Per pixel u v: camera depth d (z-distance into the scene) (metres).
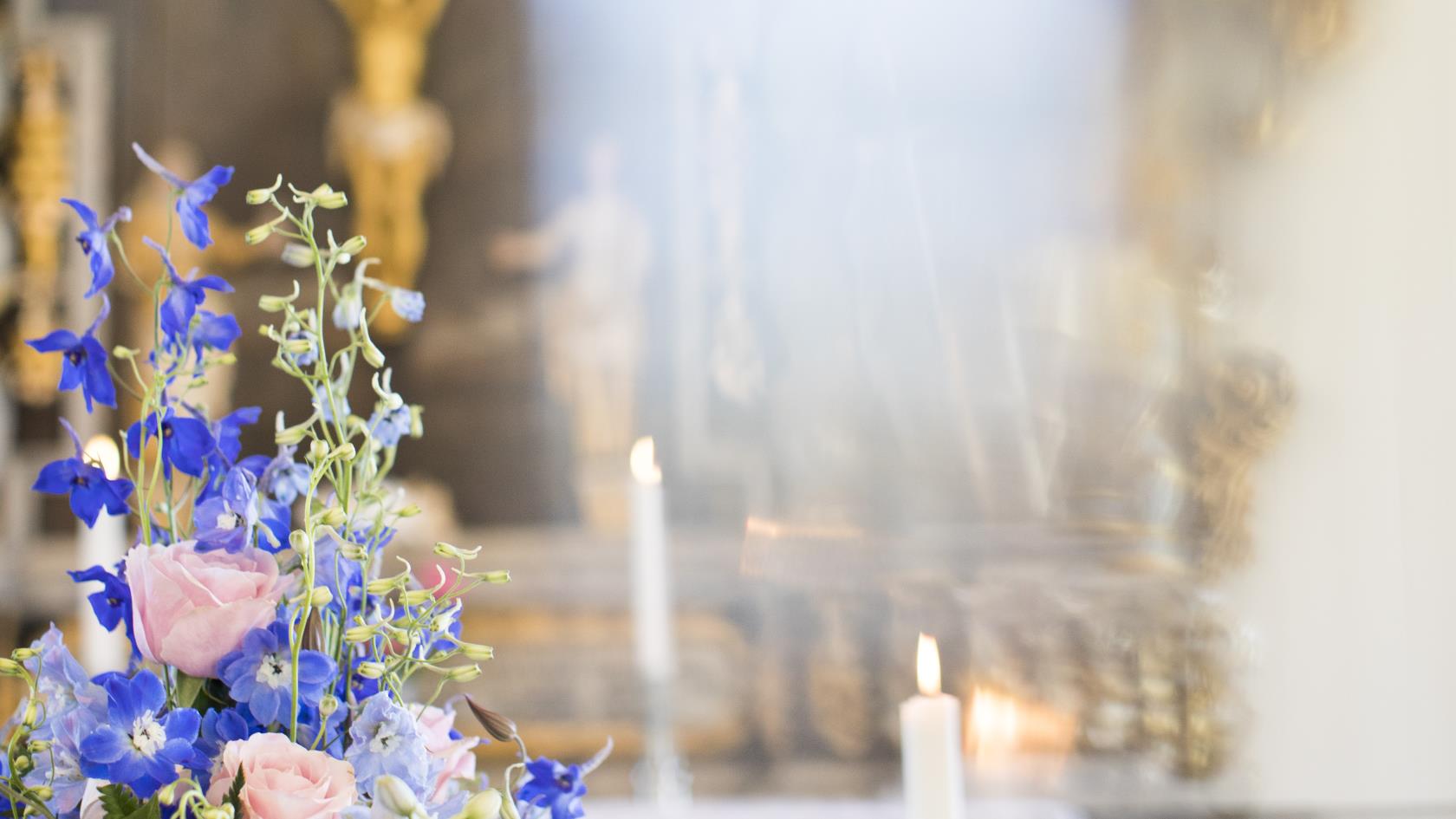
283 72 6.27
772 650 5.69
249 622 1.33
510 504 6.02
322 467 1.35
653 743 3.21
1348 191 5.15
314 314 1.37
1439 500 4.94
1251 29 5.36
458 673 1.37
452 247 6.19
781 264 5.96
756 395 5.91
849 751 5.57
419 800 1.33
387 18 6.24
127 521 2.60
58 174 6.13
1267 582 5.09
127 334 6.03
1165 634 5.20
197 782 1.34
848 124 5.96
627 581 5.87
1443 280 5.00
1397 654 4.94
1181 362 5.34
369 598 1.39
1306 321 5.15
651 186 6.14
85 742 1.31
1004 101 5.78
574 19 6.24
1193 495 5.24
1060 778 5.19
